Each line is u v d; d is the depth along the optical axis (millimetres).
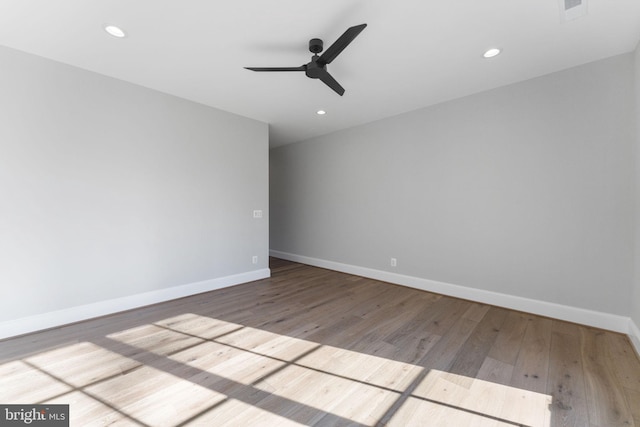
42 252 2494
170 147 3332
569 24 2051
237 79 2938
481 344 2305
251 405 1583
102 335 2418
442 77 2893
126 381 1783
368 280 4324
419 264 3848
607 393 1699
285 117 4172
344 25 2062
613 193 2494
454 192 3488
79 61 2570
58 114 2564
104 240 2848
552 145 2795
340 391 1715
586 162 2617
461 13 1935
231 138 3959
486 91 3211
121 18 1976
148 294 3166
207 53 2443
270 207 6312
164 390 1701
